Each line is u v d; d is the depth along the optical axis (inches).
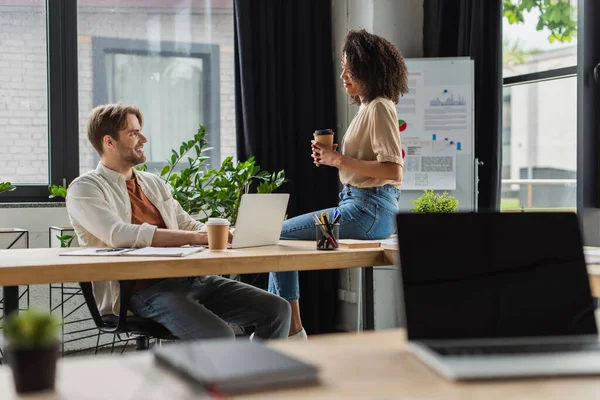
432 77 166.2
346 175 116.1
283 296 117.5
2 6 164.2
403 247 42.8
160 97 179.3
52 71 166.7
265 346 35.2
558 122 158.1
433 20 178.5
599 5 147.3
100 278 73.6
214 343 35.8
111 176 101.8
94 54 172.6
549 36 159.5
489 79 165.8
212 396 28.9
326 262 85.7
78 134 169.8
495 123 163.9
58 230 147.0
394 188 115.3
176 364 31.9
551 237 45.4
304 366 31.2
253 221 92.4
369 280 104.3
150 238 93.0
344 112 180.9
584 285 44.9
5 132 164.6
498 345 38.3
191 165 158.1
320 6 179.0
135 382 30.9
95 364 33.8
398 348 38.1
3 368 34.0
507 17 169.9
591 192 148.9
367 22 174.6
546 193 161.9
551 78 158.9
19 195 163.3
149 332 93.7
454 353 35.9
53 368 30.0
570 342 39.8
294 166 177.8
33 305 156.3
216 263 79.1
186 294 93.8
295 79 178.5
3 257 79.9
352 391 29.8
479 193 168.4
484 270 43.5
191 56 181.6
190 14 181.3
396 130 112.3
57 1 167.0
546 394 29.6
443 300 41.7
